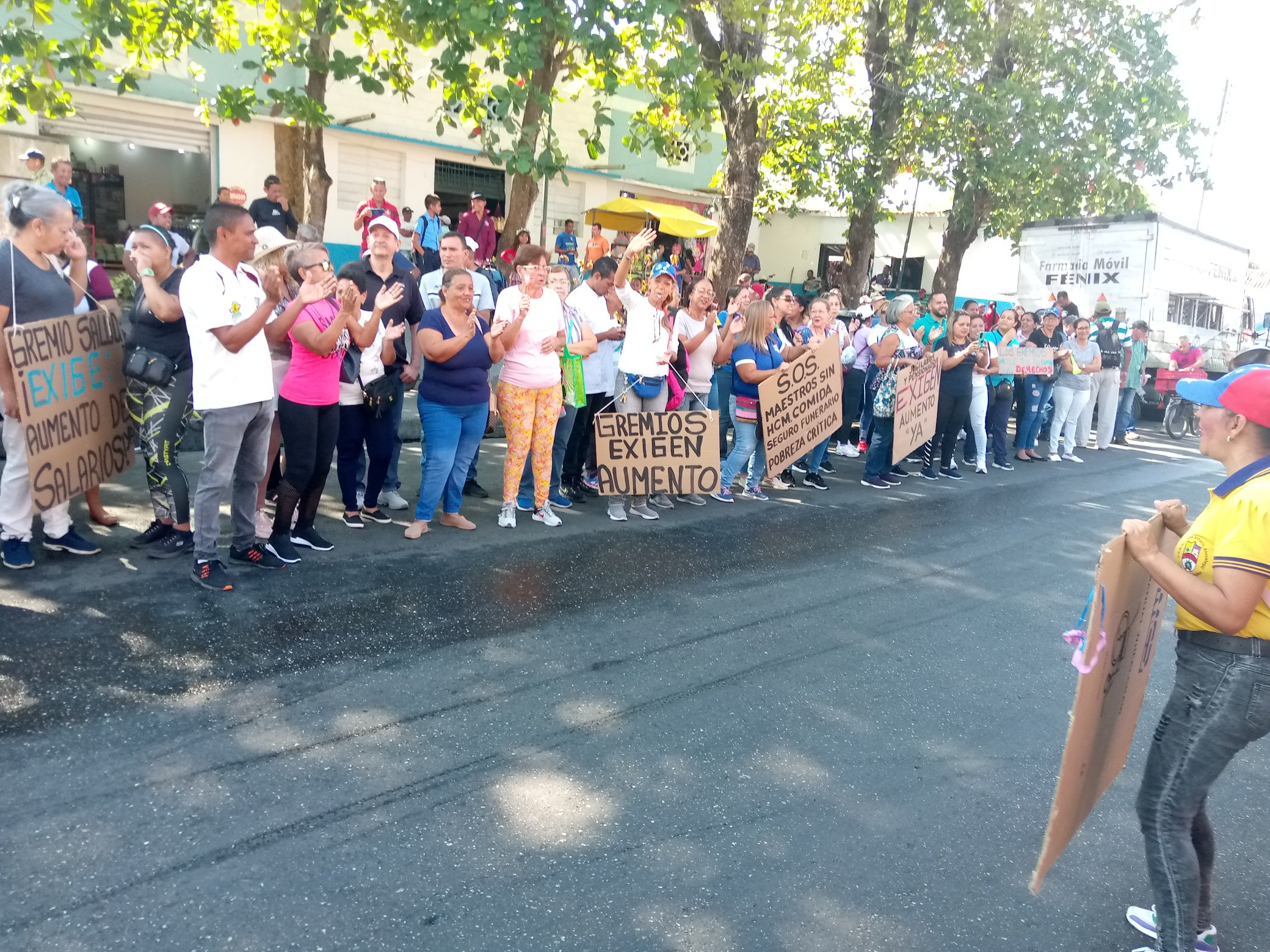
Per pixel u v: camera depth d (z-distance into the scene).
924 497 9.18
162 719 3.61
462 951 2.54
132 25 8.93
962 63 16.30
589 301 7.23
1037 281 19.00
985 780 3.70
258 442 5.12
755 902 2.83
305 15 9.23
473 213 15.34
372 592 5.12
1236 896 3.09
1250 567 2.28
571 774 3.47
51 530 5.21
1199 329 20.31
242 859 2.84
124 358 5.35
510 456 6.55
